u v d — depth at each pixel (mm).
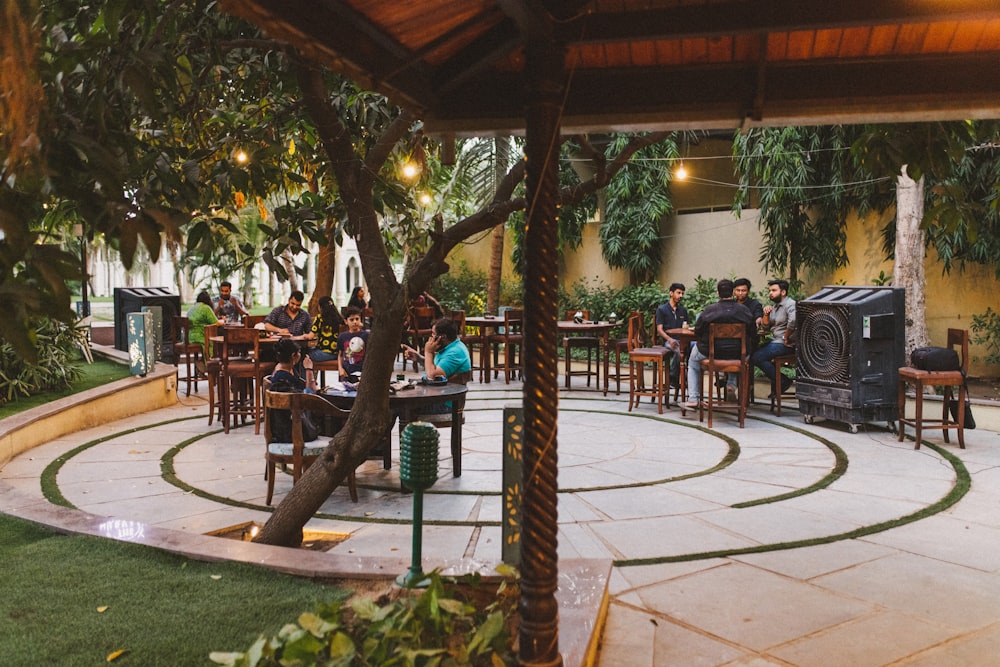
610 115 3375
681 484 6930
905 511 6066
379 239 4879
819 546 5246
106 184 2018
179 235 2004
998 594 4418
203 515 5984
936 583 4582
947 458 7875
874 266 14227
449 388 7211
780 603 4285
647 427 9688
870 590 4473
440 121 3473
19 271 1792
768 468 7527
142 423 10023
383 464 7574
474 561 3986
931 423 9773
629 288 17109
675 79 3326
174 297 15625
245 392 10531
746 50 3199
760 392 12609
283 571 4082
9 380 10148
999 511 6055
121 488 6789
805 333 9852
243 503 6312
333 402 7109
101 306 36625
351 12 2562
